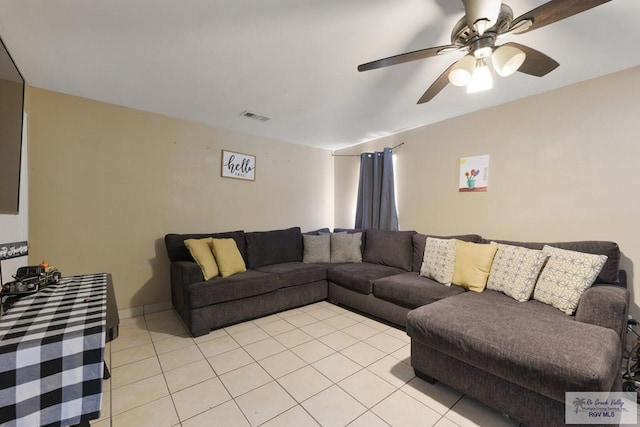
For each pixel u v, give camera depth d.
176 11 1.47
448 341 1.59
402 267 3.25
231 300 2.63
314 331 2.57
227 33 1.67
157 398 1.64
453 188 3.19
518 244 2.43
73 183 2.58
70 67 2.06
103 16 1.51
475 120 2.99
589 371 1.14
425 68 2.07
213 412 1.53
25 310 1.22
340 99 2.66
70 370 0.95
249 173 3.80
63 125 2.53
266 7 1.44
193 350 2.21
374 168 4.00
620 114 2.13
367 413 1.53
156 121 3.03
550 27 1.63
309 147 4.52
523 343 1.37
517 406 1.37
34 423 0.88
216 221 3.51
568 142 2.38
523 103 2.64
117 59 1.96
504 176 2.78
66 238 2.56
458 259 2.55
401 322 2.56
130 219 2.89
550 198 2.49
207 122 3.34
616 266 1.96
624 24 1.59
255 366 1.98
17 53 1.87
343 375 1.88
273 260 3.55
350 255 3.67
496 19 1.25
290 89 2.44
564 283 1.87
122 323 2.72
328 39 1.72
